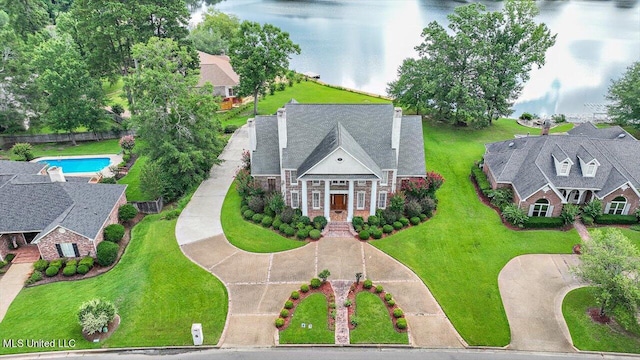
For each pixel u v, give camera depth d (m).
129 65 70.25
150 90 47.75
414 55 119.94
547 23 146.38
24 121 64.75
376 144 43.47
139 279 36.50
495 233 41.97
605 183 43.47
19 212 39.72
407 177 44.78
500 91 62.84
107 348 30.55
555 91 91.62
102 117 63.34
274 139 46.19
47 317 32.88
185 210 46.47
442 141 62.34
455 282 36.03
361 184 42.84
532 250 39.59
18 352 30.25
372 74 105.19
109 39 67.00
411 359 29.66
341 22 160.50
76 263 37.84
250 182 47.16
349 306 33.59
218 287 35.69
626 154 46.16
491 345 30.59
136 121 48.34
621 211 43.66
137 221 45.06
